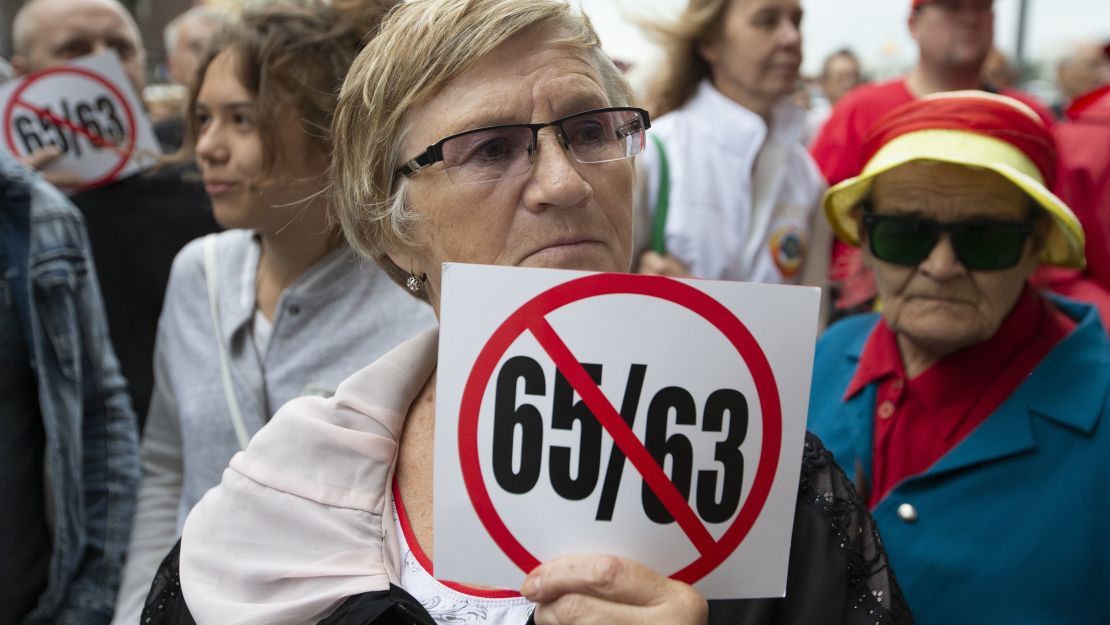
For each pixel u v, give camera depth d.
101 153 3.25
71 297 2.37
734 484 1.07
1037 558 1.63
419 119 1.28
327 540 1.35
